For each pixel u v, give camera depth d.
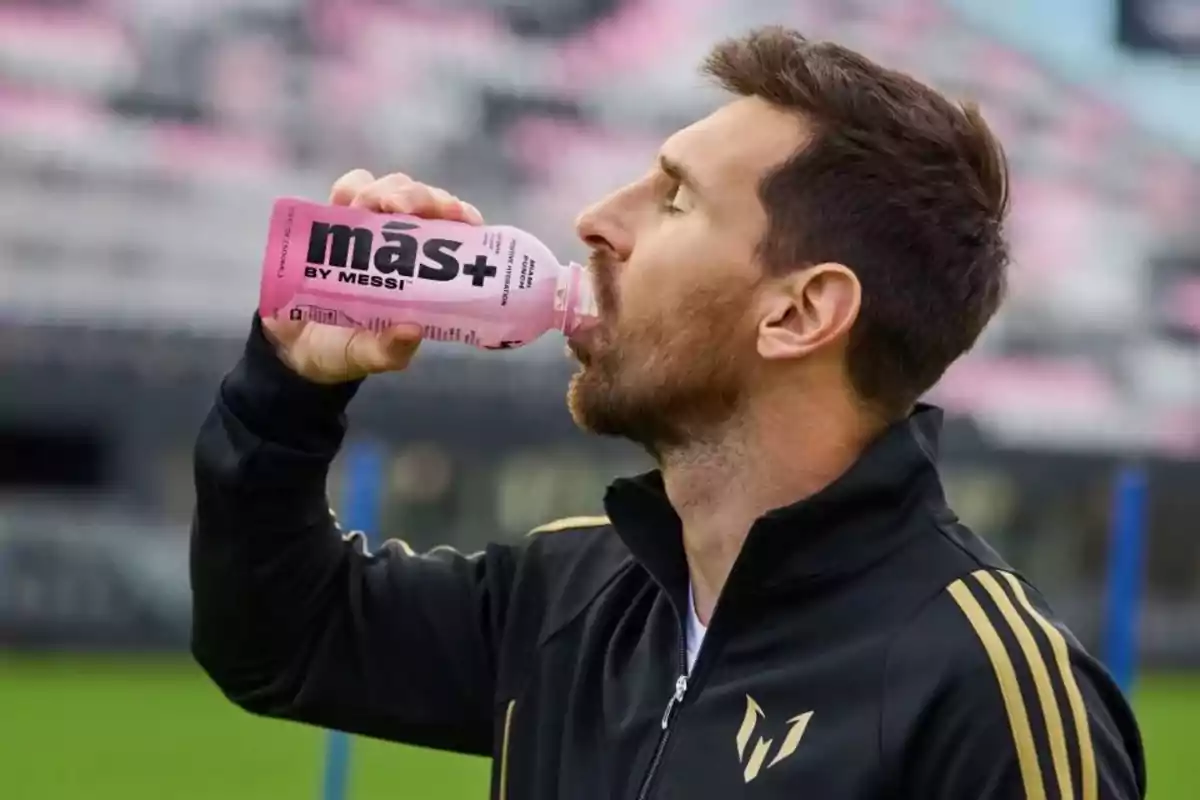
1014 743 5.14
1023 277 51.44
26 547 41.66
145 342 46.88
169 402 46.84
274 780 26.94
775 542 5.68
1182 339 51.75
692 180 5.91
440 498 47.50
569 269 6.20
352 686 6.88
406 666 6.90
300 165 48.81
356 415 46.72
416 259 6.17
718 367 5.84
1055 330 51.25
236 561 6.61
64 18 47.03
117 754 28.77
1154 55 52.69
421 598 6.98
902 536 5.73
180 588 42.38
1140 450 50.75
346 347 6.29
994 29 52.31
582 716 6.23
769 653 5.73
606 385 6.02
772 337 5.78
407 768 26.50
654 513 6.19
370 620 6.89
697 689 5.81
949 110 6.04
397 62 49.53
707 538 6.05
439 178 49.97
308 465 6.51
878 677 5.46
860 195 5.77
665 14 51.06
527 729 6.44
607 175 50.91
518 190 50.41
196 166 47.78
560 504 48.16
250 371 6.48
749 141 5.88
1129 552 18.34
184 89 47.88
